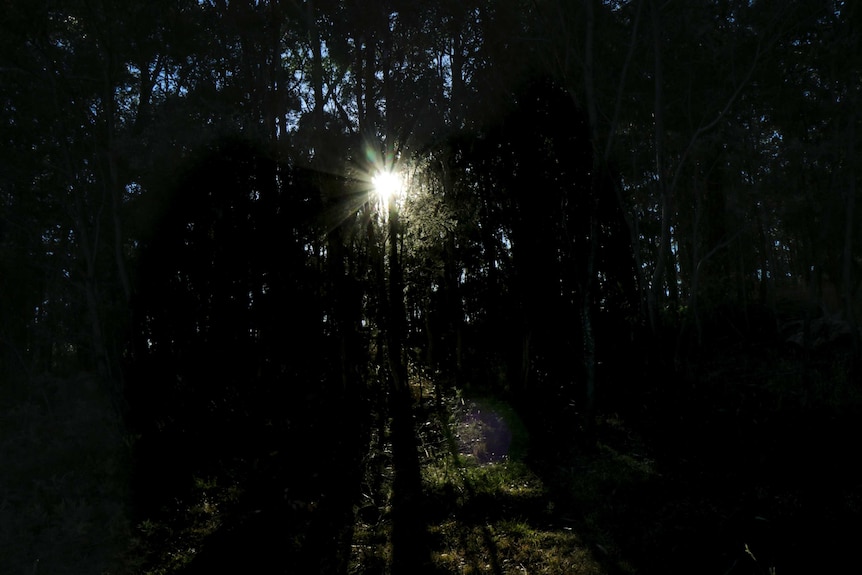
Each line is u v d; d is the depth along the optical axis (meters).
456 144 9.22
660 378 8.80
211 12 9.70
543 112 8.39
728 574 4.11
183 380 8.35
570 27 8.59
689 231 11.42
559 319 8.86
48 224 9.28
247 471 6.97
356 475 6.63
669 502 5.34
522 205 8.62
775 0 8.37
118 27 8.67
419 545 4.94
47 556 5.14
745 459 6.09
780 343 10.51
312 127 9.41
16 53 8.47
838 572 4.02
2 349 9.95
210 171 8.40
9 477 7.12
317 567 4.70
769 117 9.34
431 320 10.97
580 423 7.75
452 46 9.91
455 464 6.79
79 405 8.99
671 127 9.67
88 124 8.59
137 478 6.88
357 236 9.77
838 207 8.70
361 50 10.15
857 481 5.36
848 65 8.12
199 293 8.41
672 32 8.74
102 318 8.95
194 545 5.27
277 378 8.86
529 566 4.50
